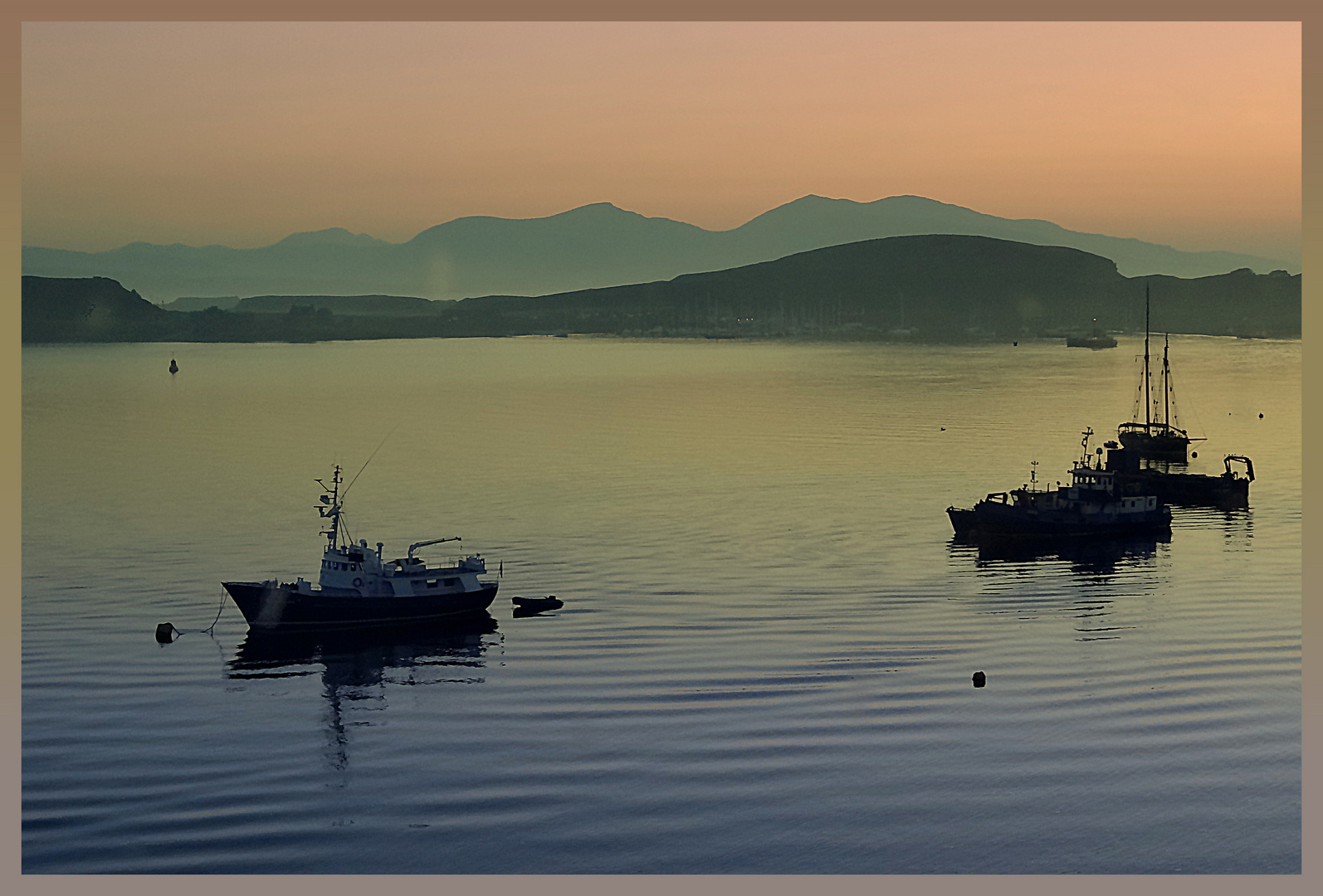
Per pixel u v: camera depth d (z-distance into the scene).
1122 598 156.75
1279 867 84.12
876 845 87.44
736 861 85.75
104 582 170.25
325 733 110.12
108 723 113.62
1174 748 104.44
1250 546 191.50
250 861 86.50
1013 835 88.88
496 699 118.00
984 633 140.00
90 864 85.69
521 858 86.62
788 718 111.69
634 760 102.62
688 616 147.38
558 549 189.62
